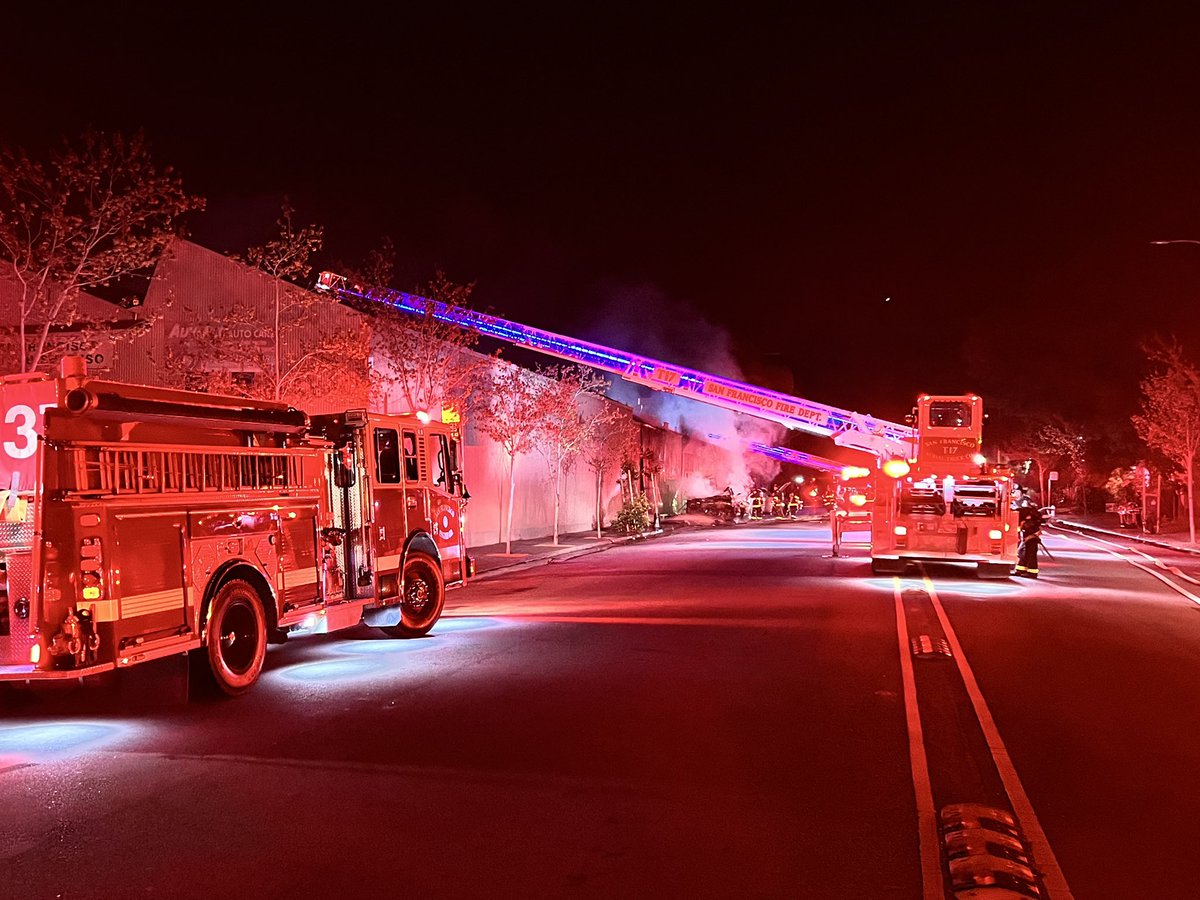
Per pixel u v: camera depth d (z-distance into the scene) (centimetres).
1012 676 1057
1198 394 3434
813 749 768
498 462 3278
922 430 2108
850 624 1423
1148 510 4341
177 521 931
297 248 1920
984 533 2069
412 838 580
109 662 848
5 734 861
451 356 2342
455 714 888
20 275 1426
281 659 1209
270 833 589
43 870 536
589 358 3000
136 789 680
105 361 2402
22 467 841
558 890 507
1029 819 617
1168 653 1210
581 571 2370
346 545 1234
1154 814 628
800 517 6041
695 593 1838
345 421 1258
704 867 538
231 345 2108
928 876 526
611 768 718
